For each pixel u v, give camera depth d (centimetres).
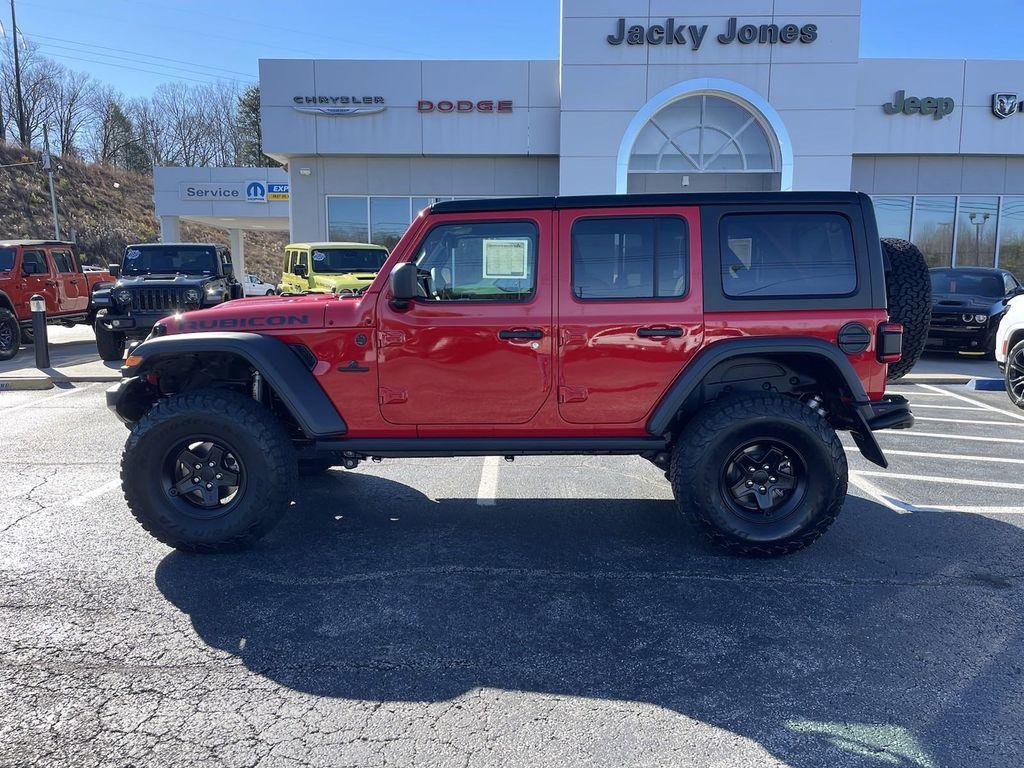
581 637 328
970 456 649
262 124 1622
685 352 405
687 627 337
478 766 241
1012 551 427
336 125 1627
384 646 320
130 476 402
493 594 372
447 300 409
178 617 345
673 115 1568
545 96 1617
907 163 1661
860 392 404
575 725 264
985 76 1596
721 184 1597
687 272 405
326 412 411
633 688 288
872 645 320
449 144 1634
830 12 1495
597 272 407
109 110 7381
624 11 1509
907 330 441
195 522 407
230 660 308
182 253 1306
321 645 320
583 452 420
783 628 336
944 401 913
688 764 243
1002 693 283
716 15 1501
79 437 709
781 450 409
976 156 1656
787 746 252
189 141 7738
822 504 403
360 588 379
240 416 400
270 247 6506
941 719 266
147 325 1159
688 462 402
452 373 409
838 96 1513
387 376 411
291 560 414
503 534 458
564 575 396
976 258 1694
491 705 277
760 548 407
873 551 428
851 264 406
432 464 628
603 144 1545
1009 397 874
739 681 293
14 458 632
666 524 477
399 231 1709
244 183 2767
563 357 406
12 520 477
